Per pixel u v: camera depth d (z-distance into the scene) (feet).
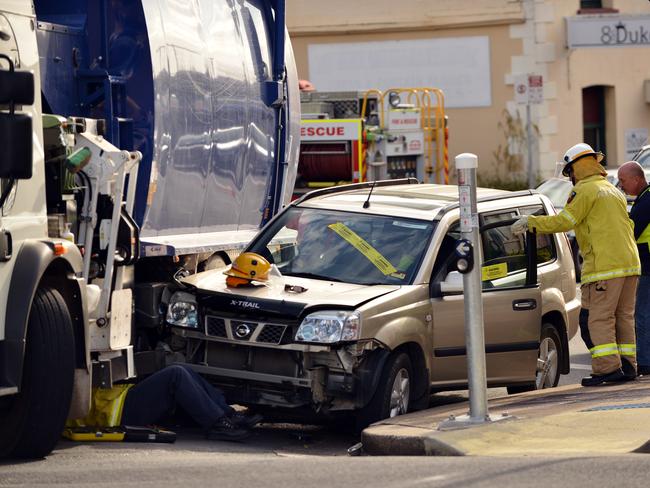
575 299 102.78
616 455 62.80
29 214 66.85
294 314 79.25
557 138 263.70
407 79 262.88
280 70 111.34
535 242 95.04
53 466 64.59
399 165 197.98
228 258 101.09
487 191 99.55
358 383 79.41
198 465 63.36
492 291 91.50
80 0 84.89
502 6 259.60
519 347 92.84
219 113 98.48
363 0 261.65
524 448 67.31
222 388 82.69
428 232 88.33
